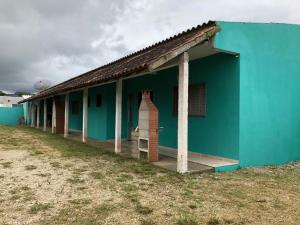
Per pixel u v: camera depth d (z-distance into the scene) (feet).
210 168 25.21
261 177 23.71
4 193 18.81
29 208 16.22
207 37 24.72
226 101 28.22
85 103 45.16
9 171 25.07
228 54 27.86
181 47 23.38
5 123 105.81
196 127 32.12
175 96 35.81
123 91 48.39
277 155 29.22
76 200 17.57
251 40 27.63
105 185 20.79
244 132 27.12
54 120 62.90
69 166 27.22
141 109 30.32
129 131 46.98
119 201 17.46
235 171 25.81
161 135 38.45
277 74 29.32
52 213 15.53
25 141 47.32
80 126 66.49
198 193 19.11
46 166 27.22
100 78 32.32
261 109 28.22
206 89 30.63
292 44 30.48
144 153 29.99
